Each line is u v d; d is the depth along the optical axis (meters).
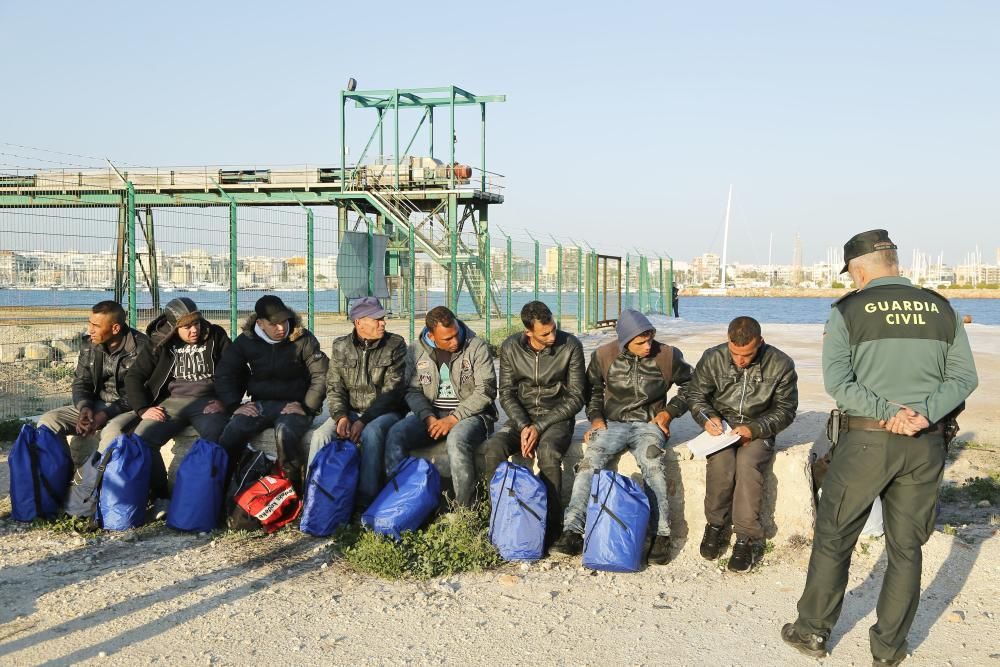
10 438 8.47
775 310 80.00
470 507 5.99
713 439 5.56
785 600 4.99
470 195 31.20
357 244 16.75
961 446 8.48
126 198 9.30
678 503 5.98
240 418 6.54
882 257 4.25
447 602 4.93
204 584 5.16
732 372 5.69
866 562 5.49
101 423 6.77
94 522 6.11
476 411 6.28
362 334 6.50
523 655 4.27
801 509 5.83
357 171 31.69
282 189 31.62
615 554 5.31
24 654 4.23
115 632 4.49
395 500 5.77
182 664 4.15
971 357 4.00
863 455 4.05
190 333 6.70
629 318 6.02
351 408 6.69
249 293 11.14
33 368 11.26
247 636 4.46
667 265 38.78
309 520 5.95
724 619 4.72
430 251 29.42
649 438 5.84
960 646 4.36
